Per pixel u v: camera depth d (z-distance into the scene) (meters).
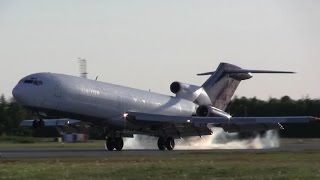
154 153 112.31
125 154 107.94
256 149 132.38
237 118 133.50
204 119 134.38
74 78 127.44
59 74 126.56
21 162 85.75
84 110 127.31
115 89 134.62
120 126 134.25
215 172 69.19
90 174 67.19
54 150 128.38
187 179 63.56
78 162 85.81
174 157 98.00
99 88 130.50
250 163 83.25
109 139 135.25
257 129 139.38
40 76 122.88
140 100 139.88
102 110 130.25
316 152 112.50
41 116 126.69
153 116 135.00
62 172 69.12
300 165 78.88
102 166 77.31
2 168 74.44
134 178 63.84
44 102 121.44
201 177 65.19
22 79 123.44
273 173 68.81
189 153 111.88
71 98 124.44
